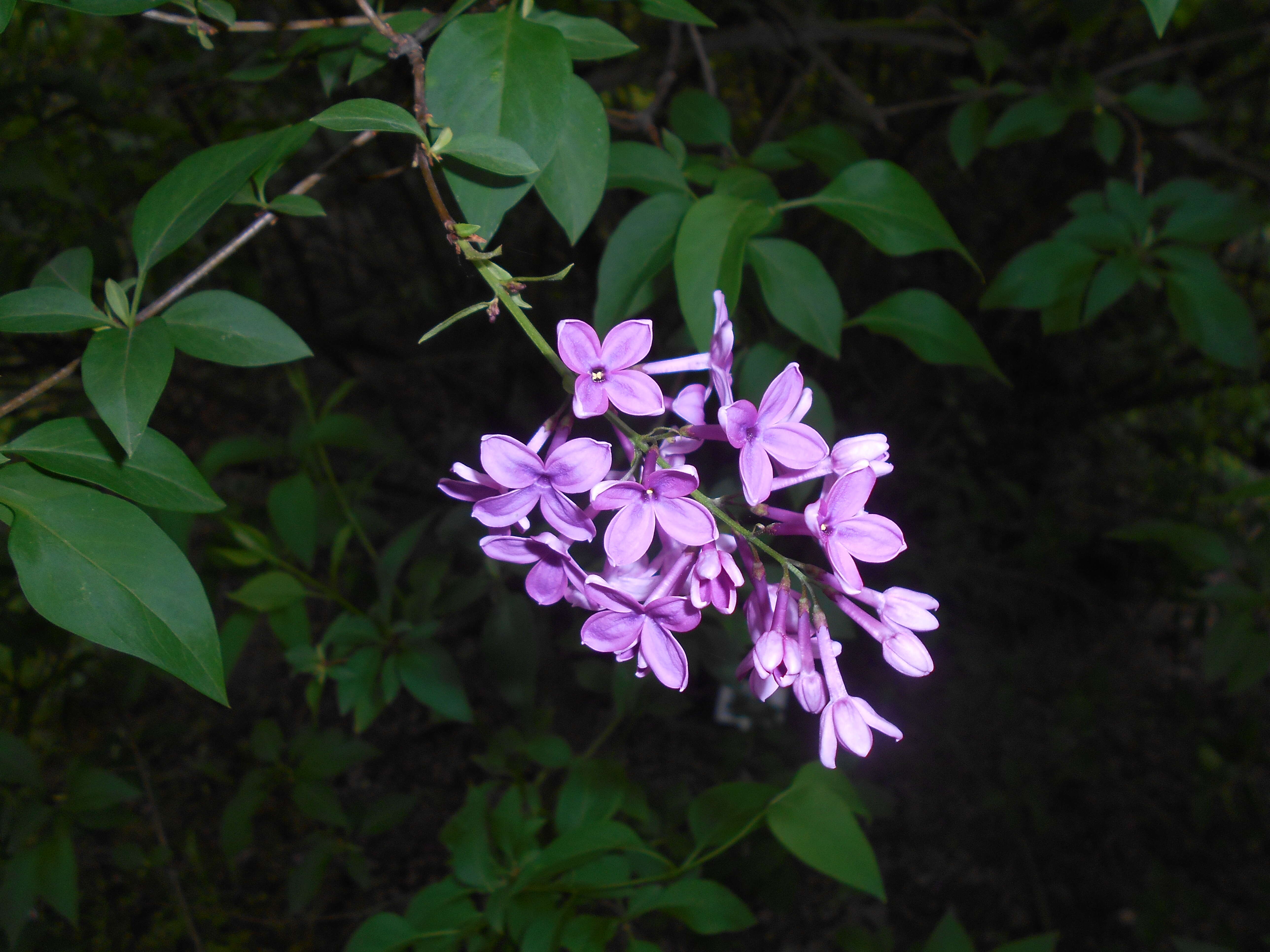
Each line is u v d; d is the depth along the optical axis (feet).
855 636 5.33
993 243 19.77
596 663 10.52
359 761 10.12
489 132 3.80
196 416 20.25
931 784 18.58
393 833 17.94
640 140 8.84
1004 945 5.27
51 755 13.23
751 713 15.39
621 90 15.10
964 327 5.70
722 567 3.55
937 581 18.79
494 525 3.60
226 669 8.43
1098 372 22.36
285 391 21.72
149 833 15.51
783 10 10.11
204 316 3.84
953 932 5.57
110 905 14.11
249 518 13.30
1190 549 7.82
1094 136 8.13
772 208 4.75
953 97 8.96
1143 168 7.79
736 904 5.15
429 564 9.64
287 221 16.76
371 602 10.97
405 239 21.89
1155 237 7.26
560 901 5.47
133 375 3.49
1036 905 17.25
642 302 5.41
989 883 17.60
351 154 4.46
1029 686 19.13
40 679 11.09
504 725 19.21
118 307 3.76
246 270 11.70
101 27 13.42
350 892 16.71
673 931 13.83
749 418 3.52
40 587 3.22
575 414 3.35
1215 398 23.34
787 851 10.50
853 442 3.80
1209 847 17.38
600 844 5.19
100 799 8.18
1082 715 16.67
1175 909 14.71
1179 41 12.51
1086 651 20.34
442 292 20.63
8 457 3.50
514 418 20.83
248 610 8.64
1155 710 19.27
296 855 16.74
